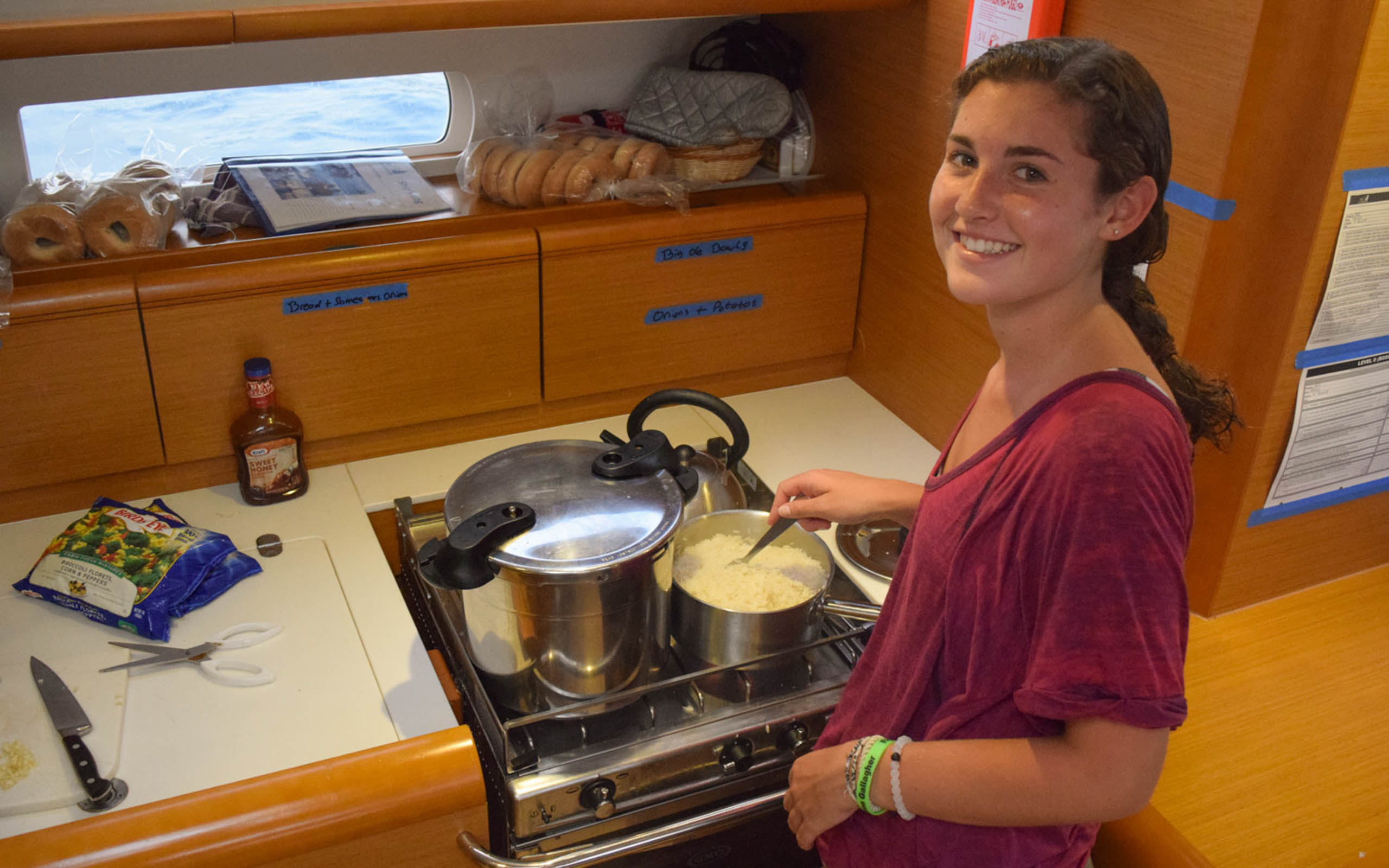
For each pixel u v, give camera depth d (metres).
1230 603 1.54
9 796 1.13
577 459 1.37
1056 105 0.84
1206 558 1.51
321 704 1.28
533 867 1.18
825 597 1.39
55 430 1.52
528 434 1.86
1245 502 1.44
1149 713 0.83
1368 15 1.16
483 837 1.20
